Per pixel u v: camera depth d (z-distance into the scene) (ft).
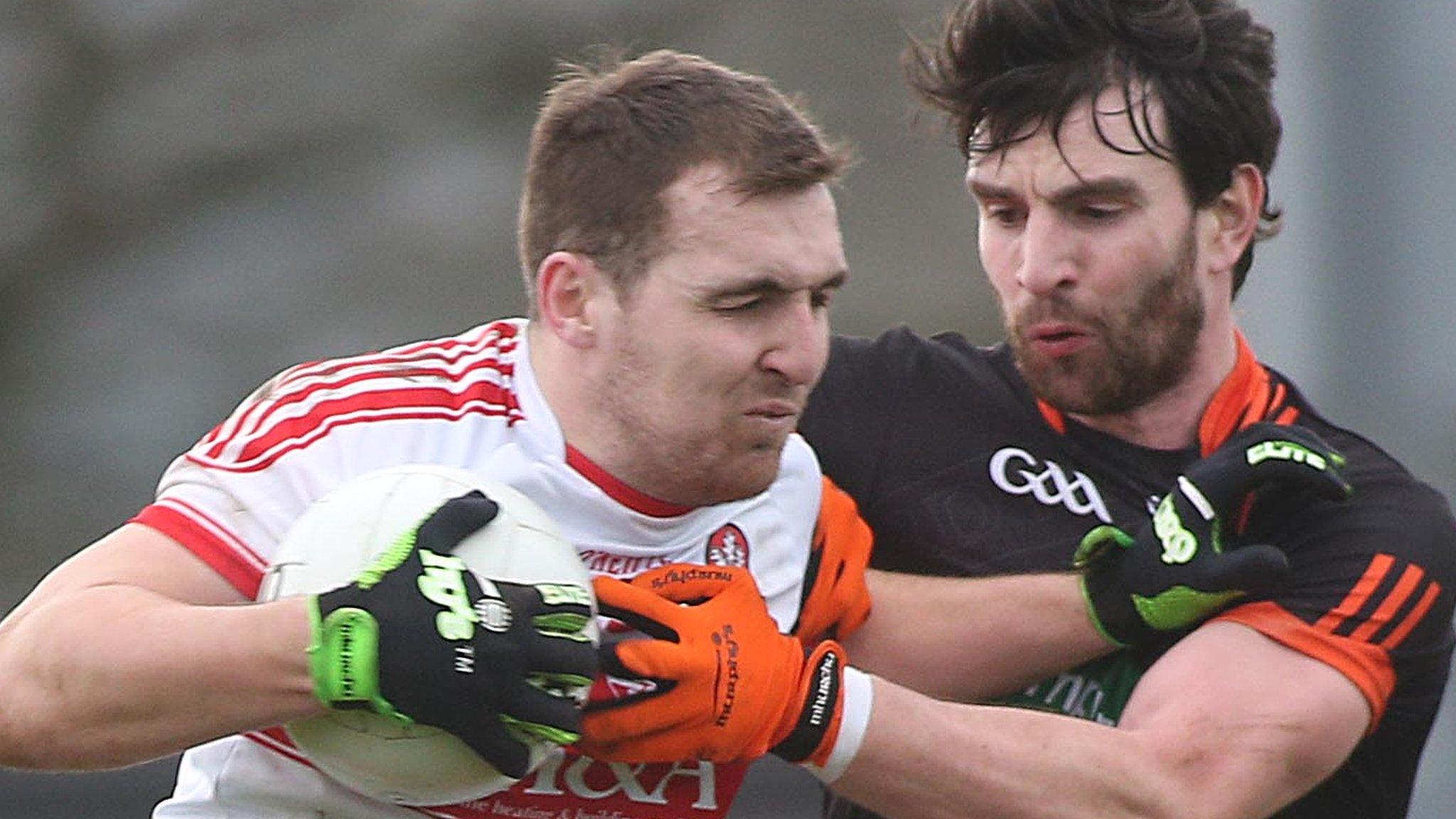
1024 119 35.24
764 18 122.52
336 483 29.53
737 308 28.99
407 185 122.21
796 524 33.96
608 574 31.17
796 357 29.37
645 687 30.37
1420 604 35.55
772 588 33.22
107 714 26.45
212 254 121.29
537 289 30.71
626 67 30.76
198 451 29.84
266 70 121.90
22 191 119.34
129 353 119.75
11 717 26.99
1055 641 35.94
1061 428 37.96
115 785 79.25
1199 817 33.47
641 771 31.17
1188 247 35.94
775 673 30.40
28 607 27.94
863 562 35.99
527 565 27.45
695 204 28.81
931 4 123.24
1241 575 33.86
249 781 30.17
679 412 29.50
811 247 29.12
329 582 27.02
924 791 32.22
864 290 120.06
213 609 26.58
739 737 29.96
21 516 116.57
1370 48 62.03
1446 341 62.08
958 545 37.73
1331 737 34.50
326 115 121.90
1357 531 35.78
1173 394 37.24
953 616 36.40
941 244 121.80
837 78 122.31
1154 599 34.73
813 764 31.63
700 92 29.53
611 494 30.63
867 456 38.19
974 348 39.58
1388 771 38.06
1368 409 62.64
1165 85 35.04
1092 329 35.53
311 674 25.80
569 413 30.60
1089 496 37.50
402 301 120.16
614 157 29.50
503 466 30.48
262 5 122.01
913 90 37.58
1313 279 62.95
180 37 121.29
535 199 30.78
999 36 35.35
